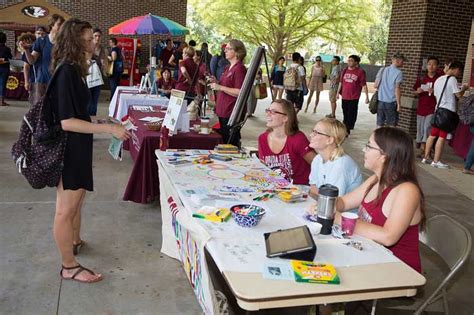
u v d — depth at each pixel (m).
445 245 2.32
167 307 2.92
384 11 31.20
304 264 1.79
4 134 7.51
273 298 1.59
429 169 7.12
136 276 3.26
